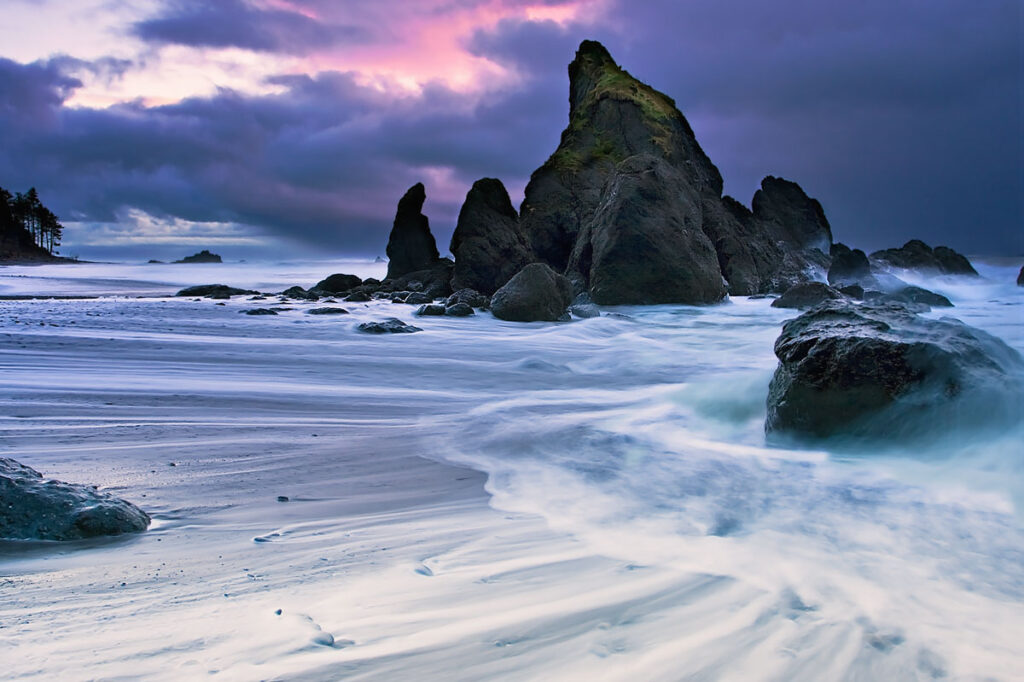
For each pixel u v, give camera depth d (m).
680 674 2.25
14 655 2.28
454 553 3.41
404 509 4.27
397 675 2.20
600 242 24.06
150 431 6.20
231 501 4.39
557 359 11.95
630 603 2.78
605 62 43.94
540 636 2.49
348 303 23.09
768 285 29.53
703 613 2.70
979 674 2.28
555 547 3.51
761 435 6.48
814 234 40.22
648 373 10.66
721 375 10.38
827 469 5.19
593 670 2.26
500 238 28.12
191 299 24.53
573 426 6.80
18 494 3.77
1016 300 25.84
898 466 5.20
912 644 2.47
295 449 5.82
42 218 123.19
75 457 5.28
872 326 6.33
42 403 7.01
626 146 36.09
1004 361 6.12
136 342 11.59
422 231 34.22
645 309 22.12
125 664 2.23
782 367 6.48
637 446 6.03
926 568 3.23
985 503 4.24
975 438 5.35
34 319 14.54
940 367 5.67
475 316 18.69
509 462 5.53
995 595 2.94
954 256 40.56
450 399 8.34
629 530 3.84
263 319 16.20
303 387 8.71
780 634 2.53
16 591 2.89
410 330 14.86
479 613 2.67
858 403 5.80
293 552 3.41
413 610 2.69
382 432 6.54
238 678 2.15
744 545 3.56
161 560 3.30
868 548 3.52
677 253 23.16
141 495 4.45
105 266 96.00
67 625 2.53
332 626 2.54
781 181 41.38
